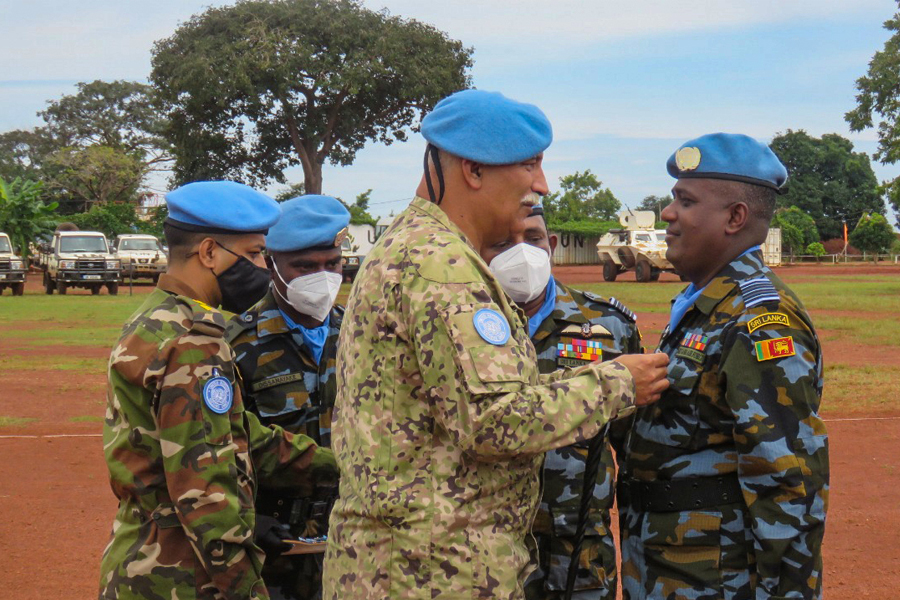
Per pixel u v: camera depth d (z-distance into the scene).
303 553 3.46
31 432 9.35
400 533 2.36
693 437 2.91
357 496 2.43
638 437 3.05
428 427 2.39
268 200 3.15
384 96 44.12
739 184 2.99
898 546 5.77
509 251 3.34
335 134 45.62
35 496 7.05
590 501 3.09
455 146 2.50
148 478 2.83
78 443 8.86
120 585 2.84
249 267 3.06
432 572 2.34
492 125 2.49
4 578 5.36
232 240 3.03
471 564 2.36
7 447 8.64
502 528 2.45
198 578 2.84
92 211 65.19
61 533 6.19
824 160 97.38
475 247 2.62
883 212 97.75
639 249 35.69
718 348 2.87
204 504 2.76
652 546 2.99
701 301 2.99
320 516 3.58
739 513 2.88
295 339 3.79
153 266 38.44
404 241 2.47
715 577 2.87
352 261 34.66
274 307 3.83
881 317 20.78
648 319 19.73
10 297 30.83
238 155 45.62
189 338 2.83
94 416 10.21
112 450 2.86
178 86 41.44
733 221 3.00
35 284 42.28
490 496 2.42
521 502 2.50
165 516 2.84
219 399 2.84
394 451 2.38
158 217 67.94
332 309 4.03
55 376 13.02
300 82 42.44
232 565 2.81
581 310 3.77
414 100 42.97
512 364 2.33
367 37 42.00
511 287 3.38
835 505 6.62
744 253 3.03
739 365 2.78
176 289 3.01
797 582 2.73
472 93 2.56
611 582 3.45
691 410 2.91
